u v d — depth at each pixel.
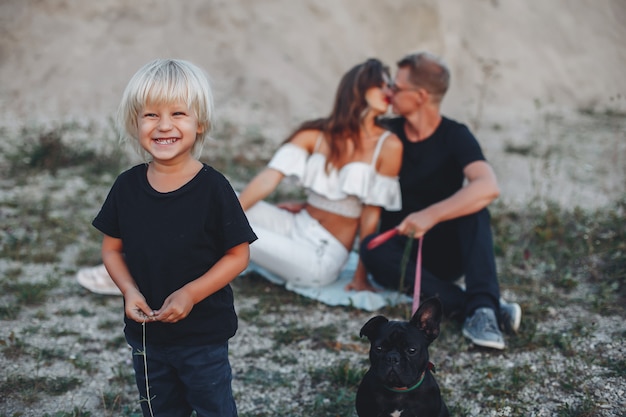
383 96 4.49
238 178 7.54
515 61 12.34
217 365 2.62
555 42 13.04
